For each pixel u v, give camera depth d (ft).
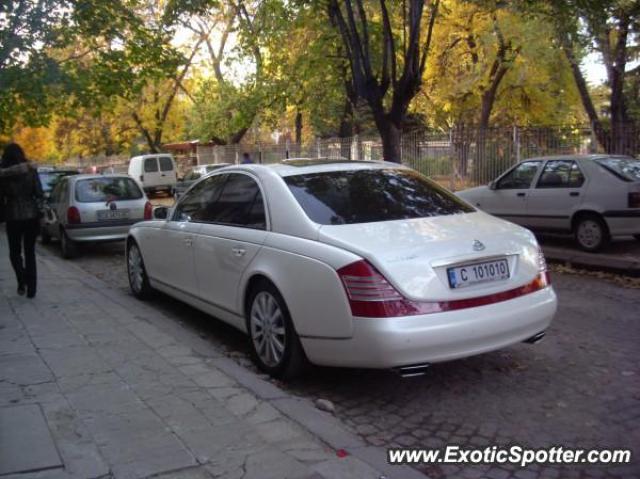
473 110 94.22
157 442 11.55
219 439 11.74
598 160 34.32
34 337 18.65
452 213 16.29
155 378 15.01
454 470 11.53
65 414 12.79
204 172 80.94
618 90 57.77
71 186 40.29
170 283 22.06
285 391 15.35
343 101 84.23
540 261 15.37
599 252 33.47
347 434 12.32
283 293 15.10
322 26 58.90
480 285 13.99
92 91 49.37
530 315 14.52
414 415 13.97
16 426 12.16
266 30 67.15
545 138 51.13
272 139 127.75
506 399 14.71
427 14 68.23
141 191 41.86
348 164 18.28
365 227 14.79
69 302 23.88
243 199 18.11
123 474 10.34
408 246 13.73
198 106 91.09
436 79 80.38
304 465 10.87
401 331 12.96
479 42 71.92
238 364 17.39
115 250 44.01
